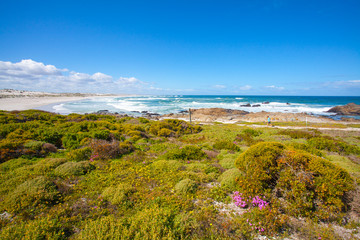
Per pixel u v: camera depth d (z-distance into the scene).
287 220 5.30
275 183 6.54
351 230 5.12
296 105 78.38
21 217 5.32
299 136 18.62
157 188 7.21
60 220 5.26
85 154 10.75
